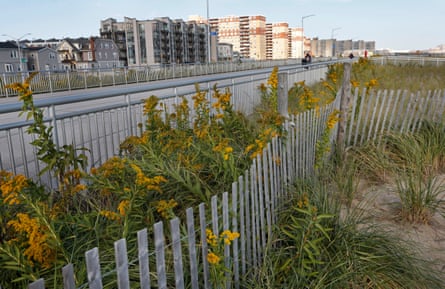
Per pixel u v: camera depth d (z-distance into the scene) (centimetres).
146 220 299
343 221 354
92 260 162
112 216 277
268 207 332
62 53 9688
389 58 3631
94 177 351
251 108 867
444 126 687
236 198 273
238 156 418
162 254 197
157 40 10200
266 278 277
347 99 634
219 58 12306
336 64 1602
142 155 423
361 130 690
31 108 337
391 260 317
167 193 351
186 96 706
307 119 494
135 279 242
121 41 10550
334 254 315
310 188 401
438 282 310
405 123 711
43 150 338
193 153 416
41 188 305
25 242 231
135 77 2823
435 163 586
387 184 525
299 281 280
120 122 566
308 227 304
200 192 339
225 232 243
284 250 324
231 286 271
